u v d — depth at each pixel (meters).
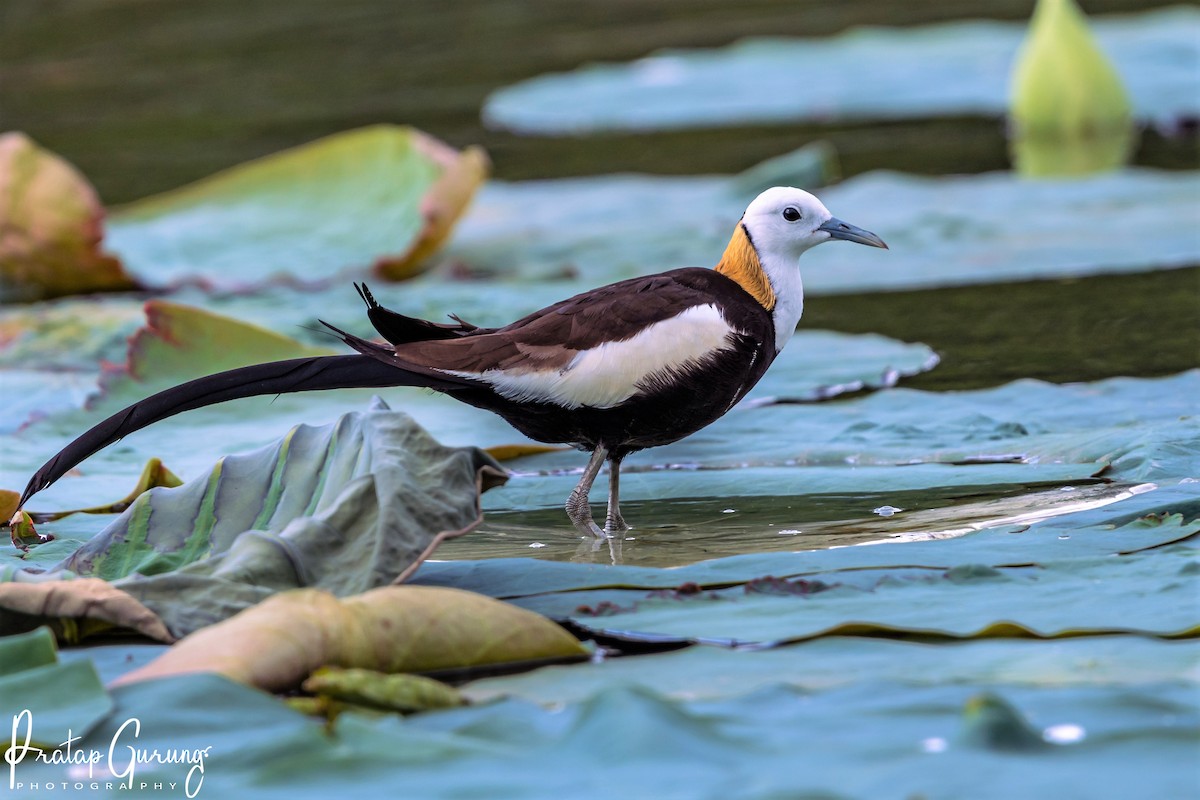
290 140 26.12
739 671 7.16
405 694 6.75
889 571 8.57
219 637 7.13
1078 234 19.03
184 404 9.38
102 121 27.78
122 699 6.70
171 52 32.88
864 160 24.97
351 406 13.23
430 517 8.45
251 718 6.57
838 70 31.47
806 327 16.23
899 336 15.64
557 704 6.86
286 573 8.20
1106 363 14.09
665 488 11.12
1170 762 5.85
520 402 10.07
